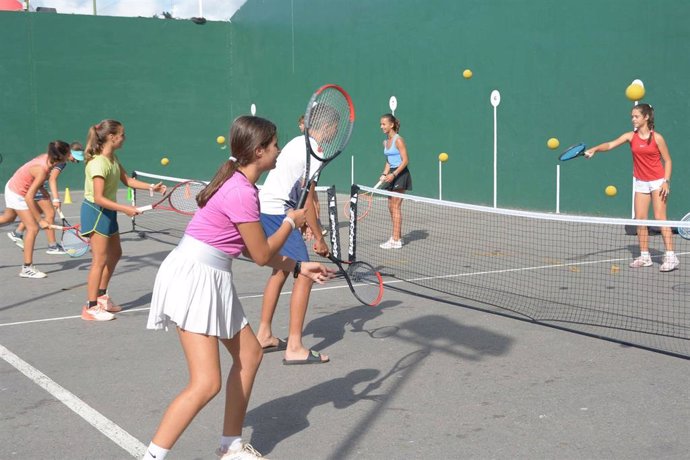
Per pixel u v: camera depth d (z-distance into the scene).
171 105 20.67
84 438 3.65
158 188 6.38
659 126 10.73
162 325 3.05
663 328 5.35
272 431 3.69
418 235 10.50
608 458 3.28
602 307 6.02
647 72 10.87
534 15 12.49
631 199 11.20
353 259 7.64
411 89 15.07
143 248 9.88
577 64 11.87
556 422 3.70
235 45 21.02
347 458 3.36
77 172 19.94
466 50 13.78
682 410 3.82
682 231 7.62
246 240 3.02
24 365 4.85
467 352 4.92
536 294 6.56
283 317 5.99
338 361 4.79
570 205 12.14
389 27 15.45
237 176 3.05
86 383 4.47
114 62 19.95
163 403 4.11
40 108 19.30
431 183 14.87
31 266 7.98
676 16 10.43
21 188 7.93
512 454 3.35
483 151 13.63
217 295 3.01
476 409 3.91
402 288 6.98
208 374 2.97
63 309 6.47
